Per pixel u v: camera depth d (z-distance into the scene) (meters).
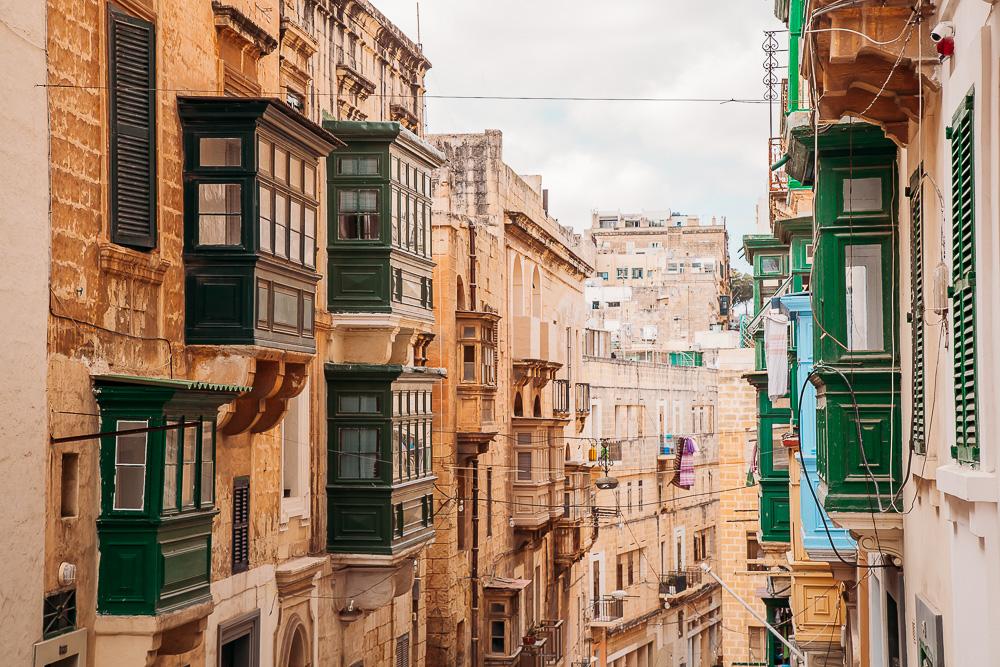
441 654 32.09
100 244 15.26
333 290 24.31
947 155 10.52
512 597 35.41
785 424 30.91
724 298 92.12
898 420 13.96
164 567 15.09
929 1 10.73
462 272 34.50
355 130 24.33
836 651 25.23
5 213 13.00
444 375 27.12
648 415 57.94
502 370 38.31
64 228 14.45
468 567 34.28
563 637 44.84
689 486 60.00
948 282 10.49
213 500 16.64
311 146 19.95
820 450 15.67
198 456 16.08
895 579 15.07
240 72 20.20
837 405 14.16
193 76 18.20
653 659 57.38
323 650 23.58
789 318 24.72
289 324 19.11
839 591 25.28
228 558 19.17
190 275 17.61
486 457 36.09
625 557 54.38
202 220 17.66
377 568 24.14
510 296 39.78
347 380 24.25
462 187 37.84
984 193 8.70
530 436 39.66
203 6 18.62
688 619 62.59
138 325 16.33
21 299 13.30
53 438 13.98
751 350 45.34
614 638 52.00
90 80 15.21
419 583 31.20
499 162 38.44
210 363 17.59
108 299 15.54
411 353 27.92
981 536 8.96
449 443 32.72
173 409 15.43
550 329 43.59
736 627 44.47
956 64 9.86
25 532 13.29
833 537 19.61
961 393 9.74
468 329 33.91
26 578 13.29
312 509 23.59
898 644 15.48
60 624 14.08
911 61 10.99
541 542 41.69
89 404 14.86
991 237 8.69
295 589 21.86
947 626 10.84
